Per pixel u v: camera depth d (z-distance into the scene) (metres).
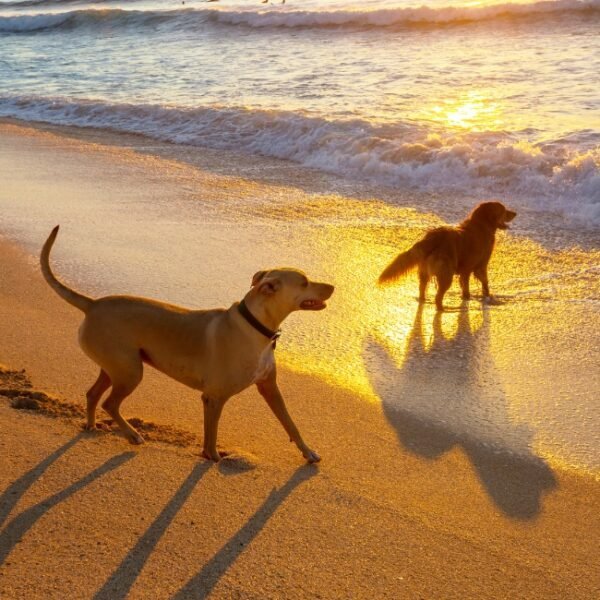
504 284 5.93
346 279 5.98
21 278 5.95
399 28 18.20
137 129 11.70
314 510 3.43
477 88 11.93
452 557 3.21
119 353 3.76
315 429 4.10
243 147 10.31
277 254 6.42
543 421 4.19
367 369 4.75
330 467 3.77
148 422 4.07
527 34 16.16
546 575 3.14
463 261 5.55
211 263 6.23
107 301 3.81
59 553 3.14
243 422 4.16
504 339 5.09
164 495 3.48
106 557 3.13
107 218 7.43
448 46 15.83
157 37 21.19
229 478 3.62
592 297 5.59
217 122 11.33
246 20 20.73
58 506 3.39
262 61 16.22
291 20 19.72
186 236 6.86
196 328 3.73
